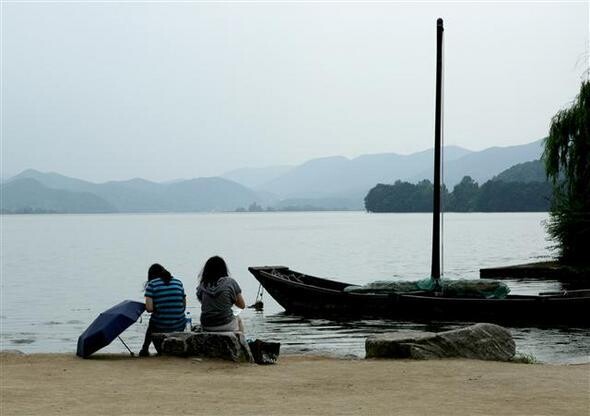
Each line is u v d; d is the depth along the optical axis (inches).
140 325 898.1
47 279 1697.8
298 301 1003.3
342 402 331.9
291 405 324.5
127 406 321.1
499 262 2063.2
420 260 2244.1
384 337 507.2
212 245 3410.4
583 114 1380.4
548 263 1547.7
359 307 941.8
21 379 391.2
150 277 504.1
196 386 371.2
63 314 1070.4
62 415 301.0
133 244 3575.3
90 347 469.1
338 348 712.4
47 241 4018.2
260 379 393.1
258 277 1056.8
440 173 1040.2
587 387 368.5
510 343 522.9
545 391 357.7
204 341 458.3
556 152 1425.9
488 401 333.7
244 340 459.5
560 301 831.7
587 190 1401.3
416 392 356.5
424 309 896.9
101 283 1595.7
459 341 494.0
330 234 4606.3
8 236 4840.1
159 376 401.7
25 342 800.3
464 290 931.3
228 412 308.8
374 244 3319.4
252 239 4072.3
